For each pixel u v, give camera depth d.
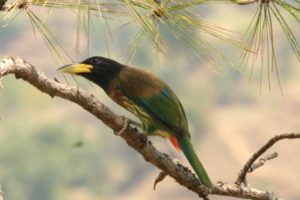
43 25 4.39
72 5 4.34
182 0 4.54
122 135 4.78
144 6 4.47
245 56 4.64
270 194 5.33
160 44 4.57
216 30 4.57
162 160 4.95
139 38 4.75
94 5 4.34
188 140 5.66
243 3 4.64
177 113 5.72
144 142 4.85
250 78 4.69
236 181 5.26
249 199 5.29
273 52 4.66
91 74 5.71
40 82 4.30
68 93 4.45
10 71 4.12
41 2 4.37
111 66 5.74
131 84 5.77
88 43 4.40
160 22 4.53
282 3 4.62
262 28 4.64
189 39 4.56
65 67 5.54
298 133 5.10
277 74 4.66
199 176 5.16
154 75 5.81
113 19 4.41
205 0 4.57
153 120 5.74
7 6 4.32
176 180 5.09
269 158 5.37
